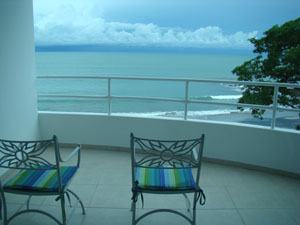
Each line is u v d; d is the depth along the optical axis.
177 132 3.59
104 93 21.23
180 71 28.28
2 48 2.88
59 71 29.78
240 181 3.02
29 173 2.08
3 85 2.92
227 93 19.03
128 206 2.49
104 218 2.30
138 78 3.52
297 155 3.06
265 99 9.95
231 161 3.42
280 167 3.18
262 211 2.45
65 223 1.99
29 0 3.42
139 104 19.41
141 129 3.72
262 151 3.24
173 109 19.17
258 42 11.05
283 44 10.71
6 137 3.00
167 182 1.95
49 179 1.99
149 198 2.62
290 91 9.80
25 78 3.40
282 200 2.64
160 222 2.26
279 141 3.13
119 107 19.16
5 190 1.92
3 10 2.88
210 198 2.66
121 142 3.83
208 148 3.50
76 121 3.85
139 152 3.81
